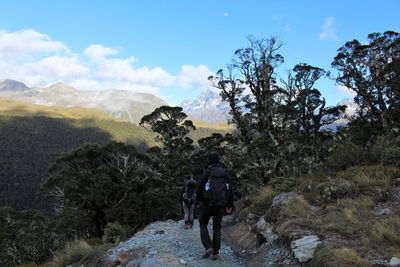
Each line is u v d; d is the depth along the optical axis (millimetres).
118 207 28734
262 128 29891
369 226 4824
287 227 5637
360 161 9211
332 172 9148
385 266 3662
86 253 7297
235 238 7883
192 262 5207
